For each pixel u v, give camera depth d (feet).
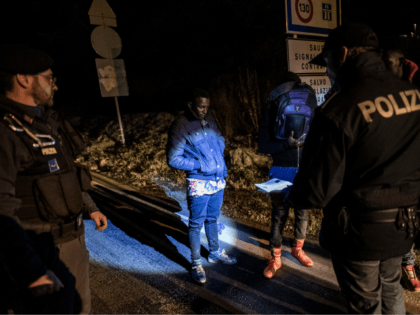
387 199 4.25
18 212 4.39
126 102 39.17
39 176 4.51
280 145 7.85
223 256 9.76
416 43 18.20
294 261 9.54
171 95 36.68
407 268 7.79
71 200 4.78
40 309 4.44
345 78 4.52
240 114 27.02
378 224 4.29
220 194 9.04
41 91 4.58
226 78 31.07
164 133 28.14
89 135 32.30
